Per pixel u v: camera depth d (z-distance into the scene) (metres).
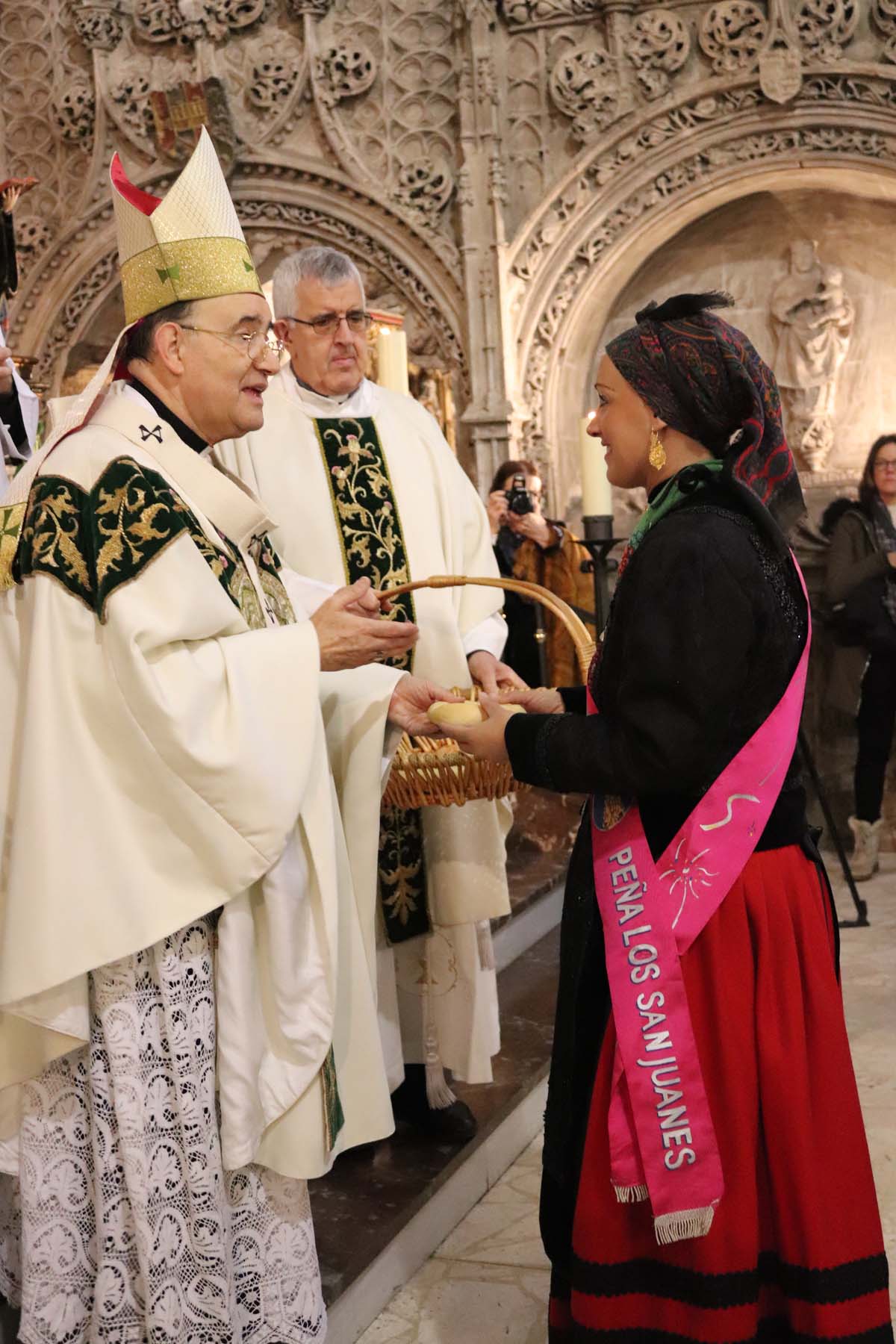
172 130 6.41
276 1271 2.00
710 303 1.75
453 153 6.29
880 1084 3.42
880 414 6.17
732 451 1.74
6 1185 2.13
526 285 6.20
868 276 6.14
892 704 5.44
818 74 5.78
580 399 6.50
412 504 2.88
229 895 1.86
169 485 1.94
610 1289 1.78
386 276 6.45
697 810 1.75
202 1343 1.90
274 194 6.51
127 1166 1.87
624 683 1.70
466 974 2.81
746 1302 1.72
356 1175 2.67
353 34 6.36
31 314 6.82
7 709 1.88
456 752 2.34
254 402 2.03
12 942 1.81
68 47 6.71
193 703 1.82
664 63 5.97
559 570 5.41
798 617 1.78
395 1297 2.48
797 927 1.79
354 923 2.16
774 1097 1.73
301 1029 1.97
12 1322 2.11
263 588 2.19
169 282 1.94
